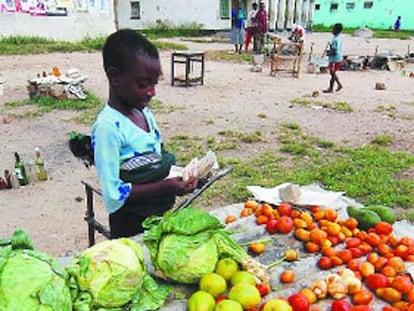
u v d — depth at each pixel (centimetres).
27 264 169
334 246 263
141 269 194
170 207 285
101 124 242
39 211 548
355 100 1187
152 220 226
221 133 850
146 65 231
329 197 318
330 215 284
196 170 268
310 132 877
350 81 1514
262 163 695
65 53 1917
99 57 1848
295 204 306
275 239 273
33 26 2016
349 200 339
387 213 292
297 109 1068
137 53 229
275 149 770
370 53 2302
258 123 934
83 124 892
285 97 1205
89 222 347
